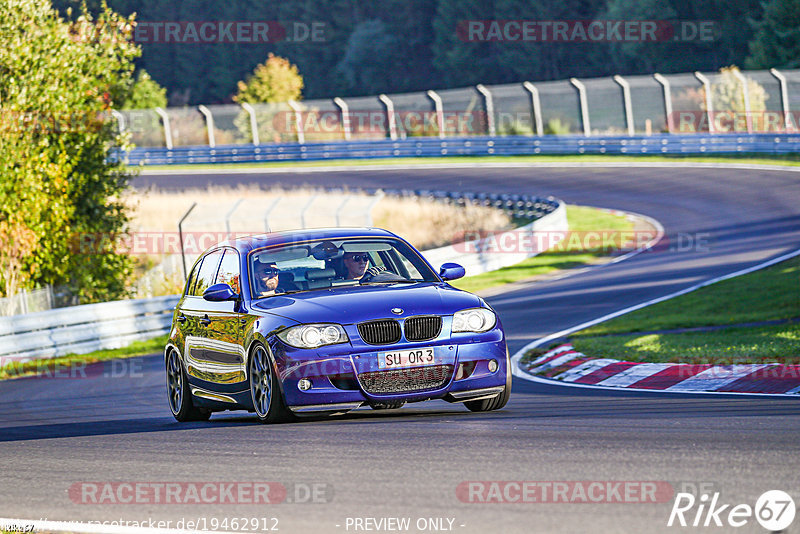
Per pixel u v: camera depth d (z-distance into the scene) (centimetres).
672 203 13200
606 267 9362
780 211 11681
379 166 19325
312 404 2922
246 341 3134
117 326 7600
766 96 18225
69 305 8925
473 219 13512
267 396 3048
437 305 3047
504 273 9775
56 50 8631
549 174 16800
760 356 4312
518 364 5056
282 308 3075
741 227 10944
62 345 7225
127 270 9312
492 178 16938
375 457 2375
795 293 6269
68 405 4619
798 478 1950
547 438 2536
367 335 2953
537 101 19900
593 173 16462
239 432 2942
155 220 13775
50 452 2894
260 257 3356
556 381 4447
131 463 2559
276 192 15888
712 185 14175
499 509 1823
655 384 4069
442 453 2380
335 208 11144
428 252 9338
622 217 12631
